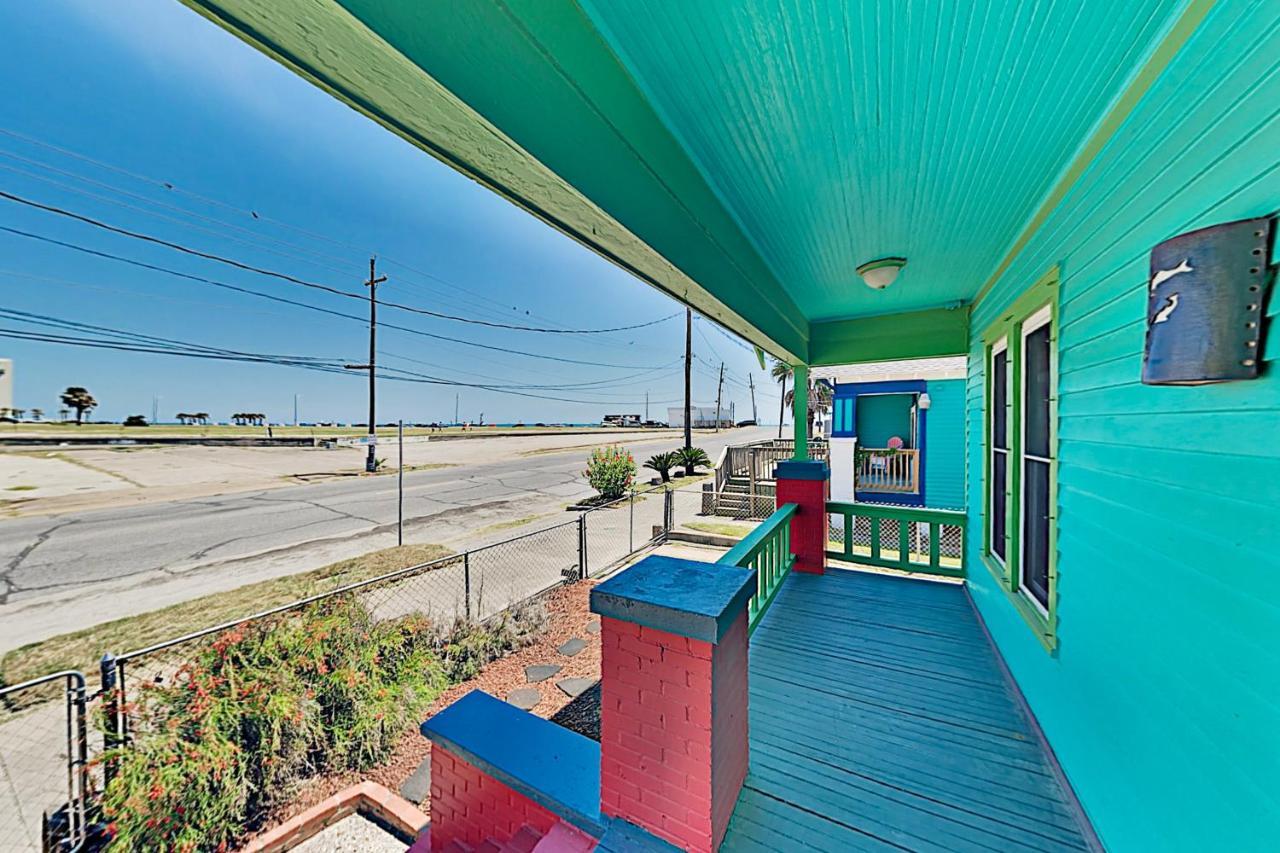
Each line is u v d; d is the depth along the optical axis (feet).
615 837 4.89
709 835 4.58
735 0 3.71
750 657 9.12
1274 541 2.94
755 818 5.34
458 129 3.43
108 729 8.03
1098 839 5.02
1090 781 5.26
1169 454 4.01
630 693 4.89
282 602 17.10
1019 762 6.28
